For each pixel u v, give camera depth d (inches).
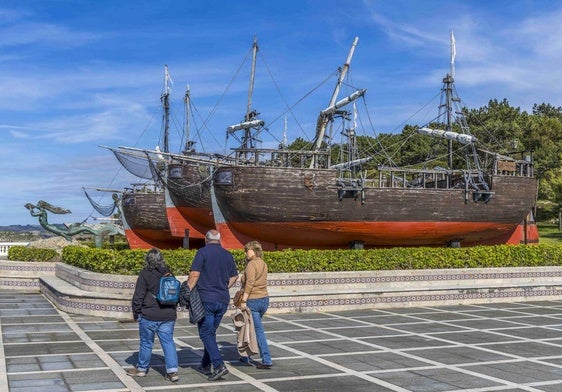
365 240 990.4
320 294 684.1
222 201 946.1
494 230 1070.4
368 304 707.4
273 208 912.9
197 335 522.3
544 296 804.0
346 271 753.0
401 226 973.8
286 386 342.0
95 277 653.9
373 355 434.0
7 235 1801.2
